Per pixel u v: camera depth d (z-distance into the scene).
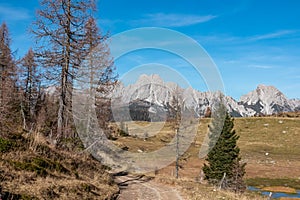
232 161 26.05
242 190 21.52
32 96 28.58
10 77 27.06
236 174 23.12
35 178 10.01
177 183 19.12
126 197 13.68
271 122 76.69
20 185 8.84
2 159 10.15
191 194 15.87
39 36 17.84
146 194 15.02
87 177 14.02
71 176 12.48
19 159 10.95
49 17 17.72
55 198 9.14
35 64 18.23
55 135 18.69
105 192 12.65
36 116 24.84
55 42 17.98
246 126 75.94
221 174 25.77
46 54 18.00
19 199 7.98
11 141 11.87
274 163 47.19
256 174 40.19
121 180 18.20
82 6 18.31
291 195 29.78
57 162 12.87
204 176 25.62
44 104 26.05
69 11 18.17
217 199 15.09
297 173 41.03
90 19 18.58
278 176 39.19
